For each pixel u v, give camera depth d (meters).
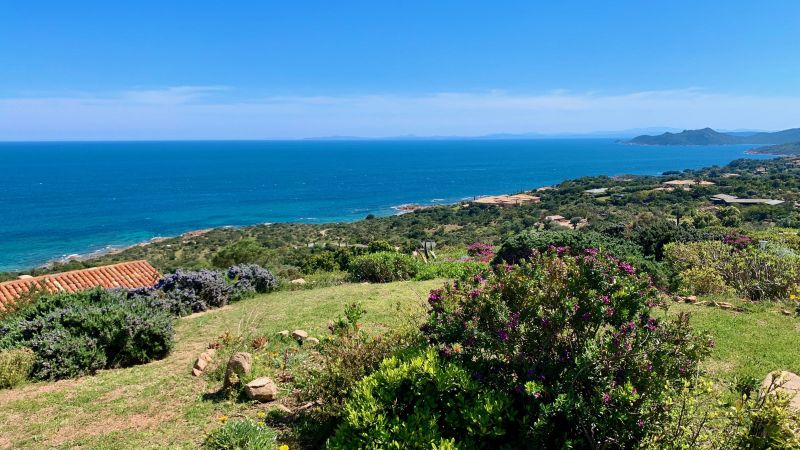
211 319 10.53
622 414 3.46
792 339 7.19
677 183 97.25
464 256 19.16
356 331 5.61
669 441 3.39
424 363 4.21
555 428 3.83
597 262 4.48
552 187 105.25
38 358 7.09
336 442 3.96
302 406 5.39
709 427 3.66
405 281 14.23
